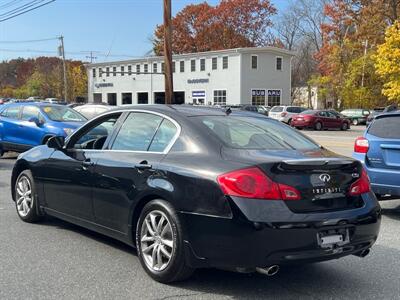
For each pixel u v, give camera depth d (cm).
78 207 586
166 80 2452
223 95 5669
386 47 3684
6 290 452
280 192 422
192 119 504
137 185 495
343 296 456
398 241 648
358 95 5500
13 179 720
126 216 512
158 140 510
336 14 5988
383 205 901
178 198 451
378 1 5438
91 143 599
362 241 463
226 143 470
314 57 7025
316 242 427
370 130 789
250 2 7631
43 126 1320
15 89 11550
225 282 482
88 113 1953
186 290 460
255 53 5534
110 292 451
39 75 9944
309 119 3731
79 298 436
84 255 556
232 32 7656
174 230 454
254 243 410
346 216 446
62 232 650
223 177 428
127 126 554
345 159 473
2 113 1447
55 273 498
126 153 530
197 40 7806
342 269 532
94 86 7481
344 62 5812
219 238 424
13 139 1384
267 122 561
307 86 7062
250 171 423
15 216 736
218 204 425
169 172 466
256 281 488
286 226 413
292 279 498
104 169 539
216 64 5712
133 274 498
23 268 511
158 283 474
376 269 533
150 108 541
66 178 602
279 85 5741
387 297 455
